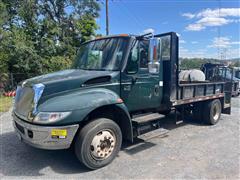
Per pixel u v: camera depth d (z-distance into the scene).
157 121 4.97
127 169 3.80
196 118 7.03
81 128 3.70
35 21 17.14
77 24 18.72
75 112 3.45
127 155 4.39
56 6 18.83
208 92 6.72
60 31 17.95
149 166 3.92
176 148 4.79
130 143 5.06
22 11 16.45
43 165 3.95
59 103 3.46
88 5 19.77
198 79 7.62
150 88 4.92
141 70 4.63
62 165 3.95
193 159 4.22
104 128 3.82
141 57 4.56
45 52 16.67
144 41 4.54
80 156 3.63
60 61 16.12
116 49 4.41
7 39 14.31
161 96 5.29
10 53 14.43
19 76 15.29
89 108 3.56
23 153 4.46
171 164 4.00
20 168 3.83
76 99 3.59
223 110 7.84
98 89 3.98
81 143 3.60
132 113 4.82
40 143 3.38
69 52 17.88
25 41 15.07
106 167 3.88
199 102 6.86
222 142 5.21
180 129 6.32
